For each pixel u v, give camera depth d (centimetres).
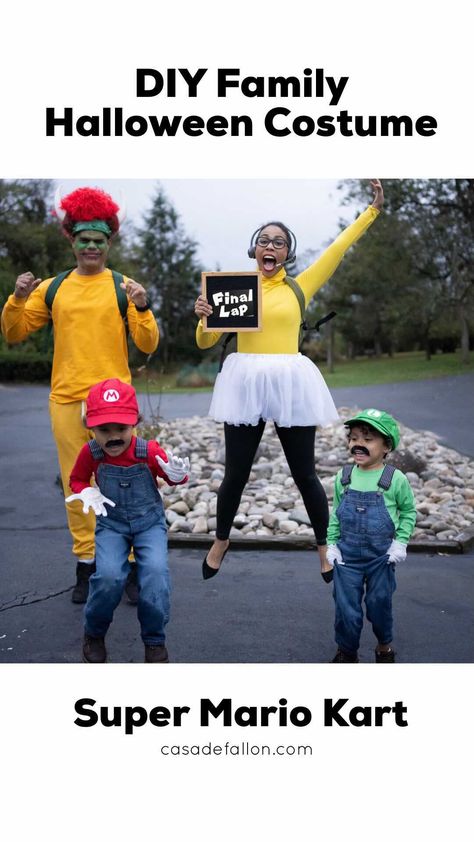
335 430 1088
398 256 2653
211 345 445
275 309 425
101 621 357
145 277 4272
